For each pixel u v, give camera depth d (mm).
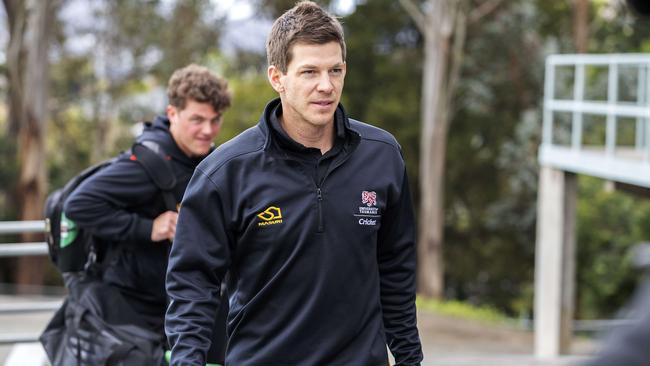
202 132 6355
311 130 4566
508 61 48438
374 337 4625
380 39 51531
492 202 50812
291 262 4500
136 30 54062
